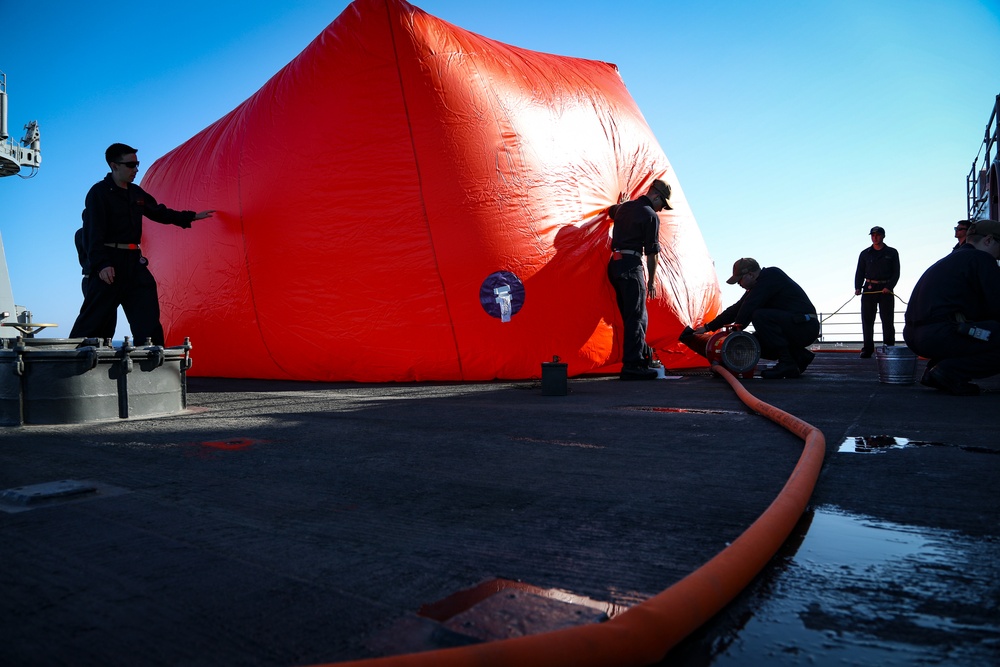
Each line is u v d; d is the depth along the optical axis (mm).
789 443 2641
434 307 6262
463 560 1322
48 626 1028
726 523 1561
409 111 6320
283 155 6691
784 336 6273
